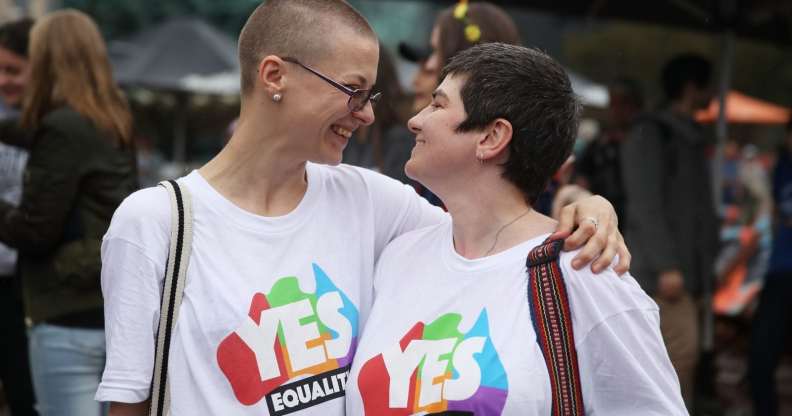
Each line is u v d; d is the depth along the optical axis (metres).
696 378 5.80
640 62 17.94
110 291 2.07
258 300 2.06
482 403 1.92
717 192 6.81
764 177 11.62
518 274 2.02
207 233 2.09
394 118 3.75
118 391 2.01
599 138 5.61
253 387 2.04
